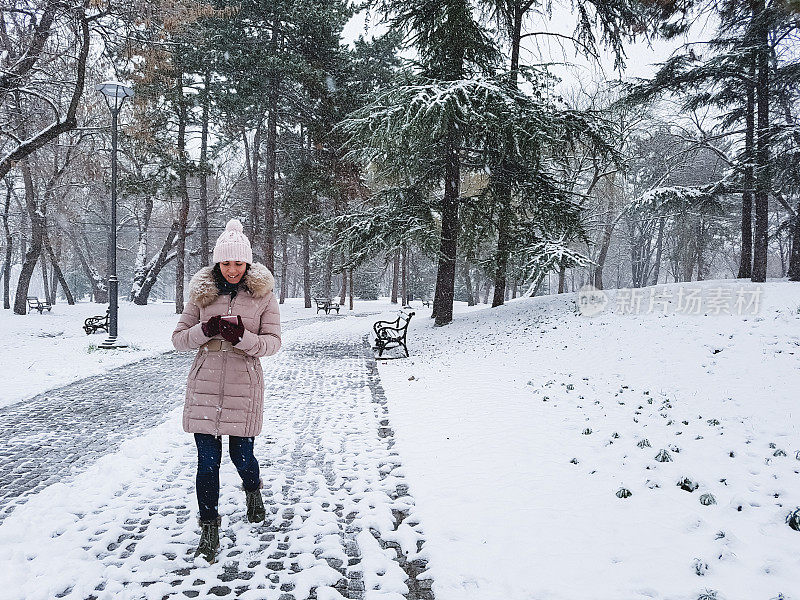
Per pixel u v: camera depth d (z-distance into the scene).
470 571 3.11
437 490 4.34
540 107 12.78
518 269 15.23
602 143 13.77
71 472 4.80
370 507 4.07
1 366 10.44
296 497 4.27
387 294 67.81
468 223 17.48
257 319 3.54
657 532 3.42
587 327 11.30
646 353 8.52
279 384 9.11
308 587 2.97
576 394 7.02
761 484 3.92
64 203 28.05
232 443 3.62
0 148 22.28
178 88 22.66
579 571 3.04
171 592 2.91
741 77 16.66
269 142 24.69
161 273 64.31
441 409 6.98
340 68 23.53
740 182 16.95
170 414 6.91
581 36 15.30
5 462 5.05
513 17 16.20
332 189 25.14
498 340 12.30
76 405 7.39
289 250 59.94
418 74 14.23
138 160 24.77
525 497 4.11
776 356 7.08
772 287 13.16
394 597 2.88
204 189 26.30
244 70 22.05
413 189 16.19
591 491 4.13
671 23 12.81
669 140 27.14
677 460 4.52
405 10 15.19
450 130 13.73
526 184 14.93
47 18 13.40
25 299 24.20
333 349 14.03
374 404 7.54
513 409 6.64
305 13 21.83
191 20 15.76
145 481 4.61
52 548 3.38
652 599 2.73
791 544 3.14
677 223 27.69
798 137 15.07
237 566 3.21
